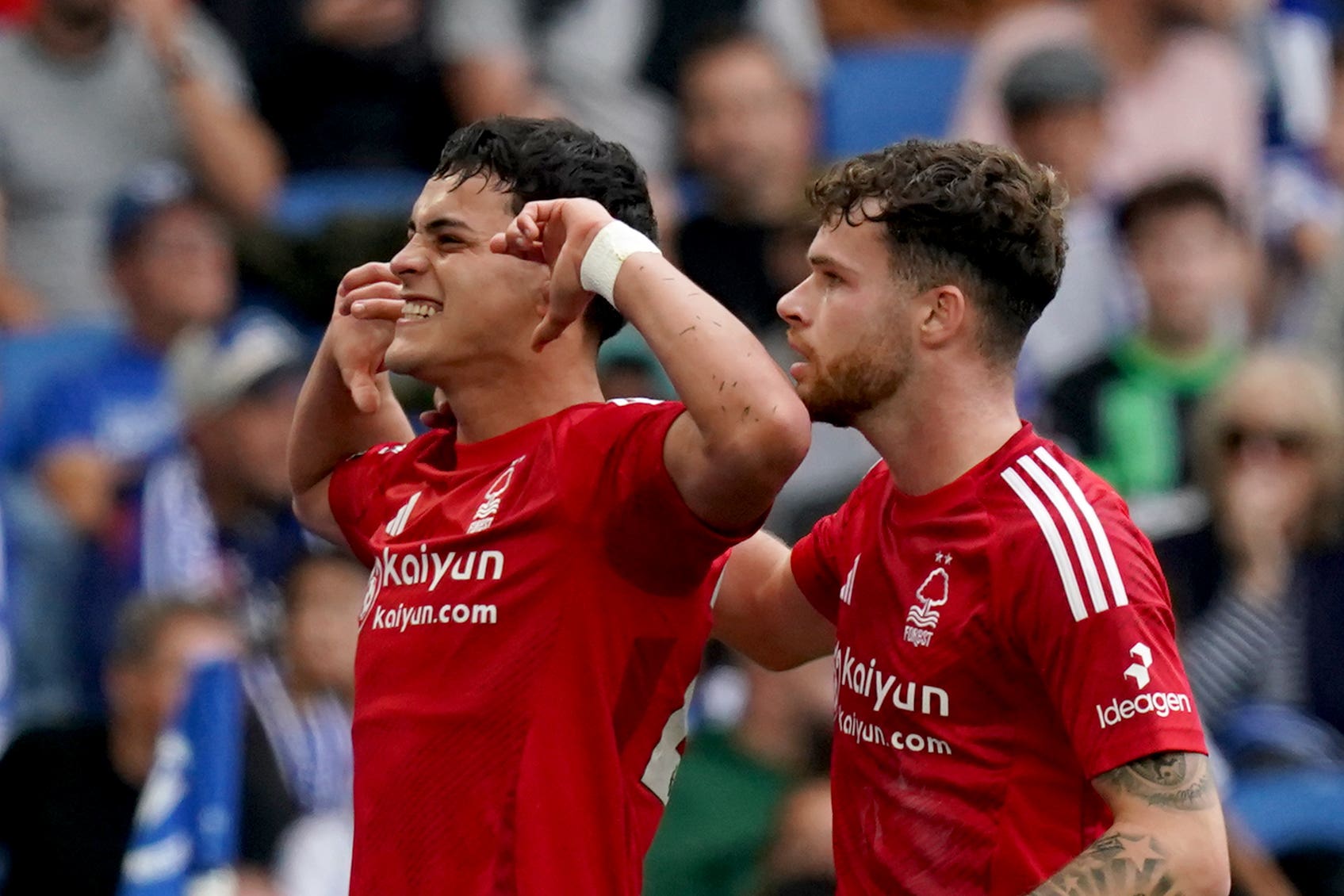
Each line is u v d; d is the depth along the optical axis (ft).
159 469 74.08
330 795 61.36
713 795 63.16
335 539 37.45
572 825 31.24
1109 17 94.89
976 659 31.40
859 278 32.27
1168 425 79.51
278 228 85.40
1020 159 32.89
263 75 92.17
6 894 61.82
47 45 87.56
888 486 34.01
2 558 71.61
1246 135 96.02
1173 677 30.25
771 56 86.43
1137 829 29.55
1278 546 72.43
